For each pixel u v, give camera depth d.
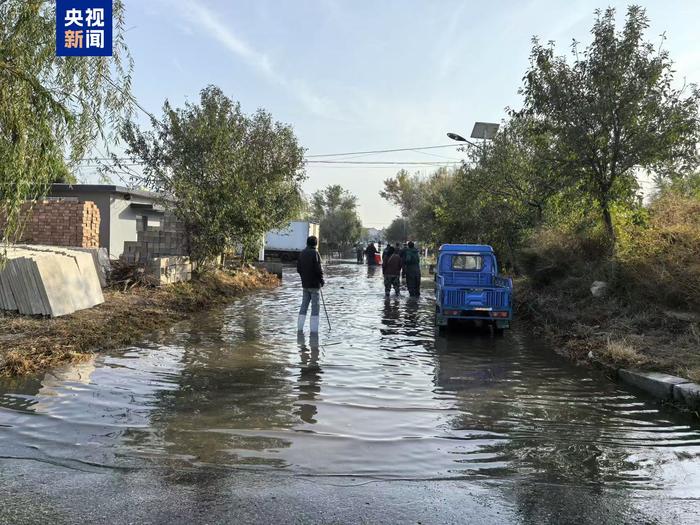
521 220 18.17
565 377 7.28
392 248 19.75
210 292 15.11
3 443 4.43
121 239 18.95
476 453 4.51
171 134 15.38
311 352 8.51
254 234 17.38
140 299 11.92
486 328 11.66
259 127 20.55
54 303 9.19
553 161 12.11
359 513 3.40
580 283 11.89
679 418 5.58
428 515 3.40
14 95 5.05
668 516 3.45
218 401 5.76
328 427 5.05
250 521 3.25
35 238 13.24
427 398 6.14
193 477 3.87
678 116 10.77
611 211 12.09
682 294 9.34
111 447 4.41
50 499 3.47
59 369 6.86
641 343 8.30
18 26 5.22
